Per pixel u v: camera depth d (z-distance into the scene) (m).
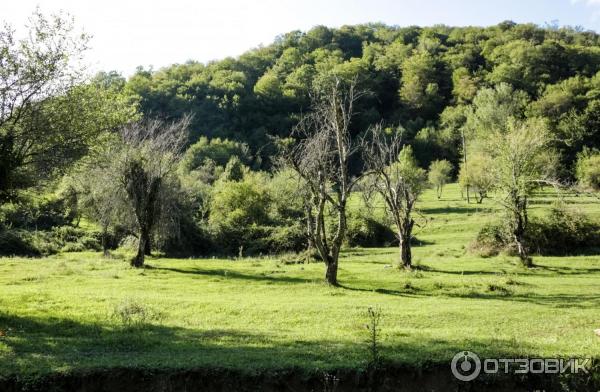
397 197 38.31
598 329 15.51
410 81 139.12
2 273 30.59
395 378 12.05
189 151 96.69
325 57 131.38
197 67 140.00
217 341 14.84
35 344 14.27
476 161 86.19
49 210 56.00
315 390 11.71
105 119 20.98
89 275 30.67
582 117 106.19
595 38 172.12
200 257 53.62
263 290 26.69
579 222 48.88
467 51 159.75
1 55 17.81
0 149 17.64
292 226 58.34
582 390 11.74
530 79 136.25
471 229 65.25
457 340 14.48
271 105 115.19
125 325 16.72
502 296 25.08
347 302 22.58
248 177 75.62
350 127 108.81
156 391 11.74
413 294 25.86
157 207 44.03
